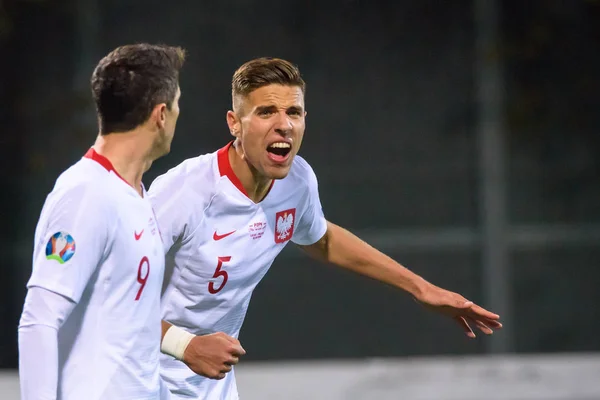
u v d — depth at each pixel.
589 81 28.89
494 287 28.80
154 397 8.39
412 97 28.83
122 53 8.02
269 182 10.27
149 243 8.09
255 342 28.78
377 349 28.72
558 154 29.03
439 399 19.38
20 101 28.23
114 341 7.89
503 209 28.78
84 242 7.47
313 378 21.41
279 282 28.84
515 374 21.48
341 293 28.77
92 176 7.70
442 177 28.92
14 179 28.31
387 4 28.77
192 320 10.59
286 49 28.70
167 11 28.58
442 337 28.67
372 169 28.94
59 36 28.33
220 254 10.19
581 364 22.30
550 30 28.86
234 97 9.89
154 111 8.02
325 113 28.84
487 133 28.73
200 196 9.85
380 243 28.92
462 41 28.86
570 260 29.00
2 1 27.97
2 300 28.06
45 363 7.30
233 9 28.62
